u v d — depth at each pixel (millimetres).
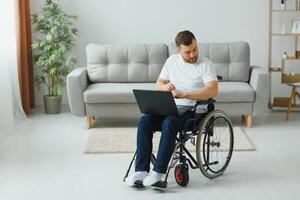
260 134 4801
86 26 6113
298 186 3410
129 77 5414
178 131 3391
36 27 5887
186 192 3316
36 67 6172
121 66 5418
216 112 3459
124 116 4992
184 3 6047
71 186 3451
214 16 6062
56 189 3396
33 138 4730
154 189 3377
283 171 3721
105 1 6059
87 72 5441
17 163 3979
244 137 4629
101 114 4988
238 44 5422
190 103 3529
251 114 4992
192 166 3580
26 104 5723
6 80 4883
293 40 6055
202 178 3586
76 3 6062
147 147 3395
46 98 5762
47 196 3275
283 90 6184
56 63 5750
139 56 5430
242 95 4906
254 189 3361
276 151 4230
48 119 5543
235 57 5387
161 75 3684
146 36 6129
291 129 4992
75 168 3838
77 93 4949
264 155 4121
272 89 6191
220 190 3348
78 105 4977
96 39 6145
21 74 5637
